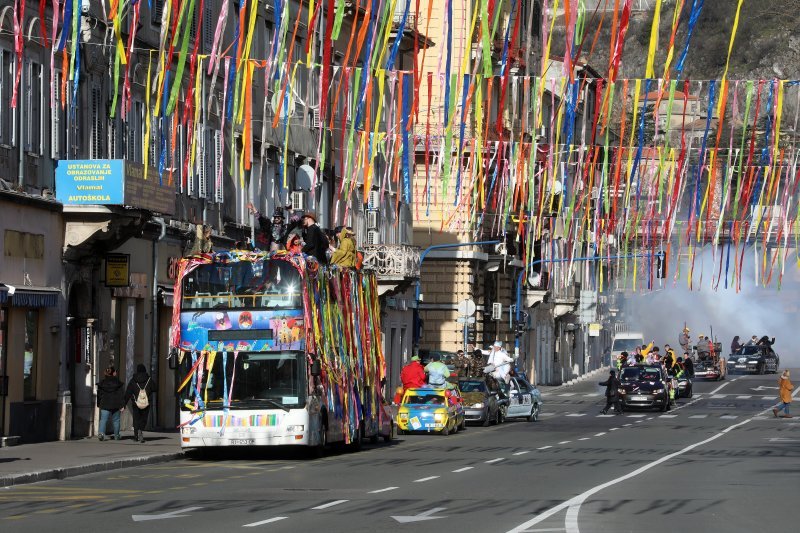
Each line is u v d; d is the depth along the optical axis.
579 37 45.94
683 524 41.84
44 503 48.03
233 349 72.69
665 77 43.97
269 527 40.31
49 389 79.50
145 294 92.25
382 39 54.41
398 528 40.25
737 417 133.62
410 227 154.00
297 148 118.81
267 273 72.81
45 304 76.81
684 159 100.38
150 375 85.62
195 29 95.69
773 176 99.38
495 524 41.41
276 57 58.78
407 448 85.00
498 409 120.06
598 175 135.00
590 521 42.50
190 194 97.75
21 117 74.94
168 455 72.44
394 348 149.38
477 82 58.59
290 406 72.12
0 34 72.12
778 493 53.59
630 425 118.19
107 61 85.44
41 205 77.12
